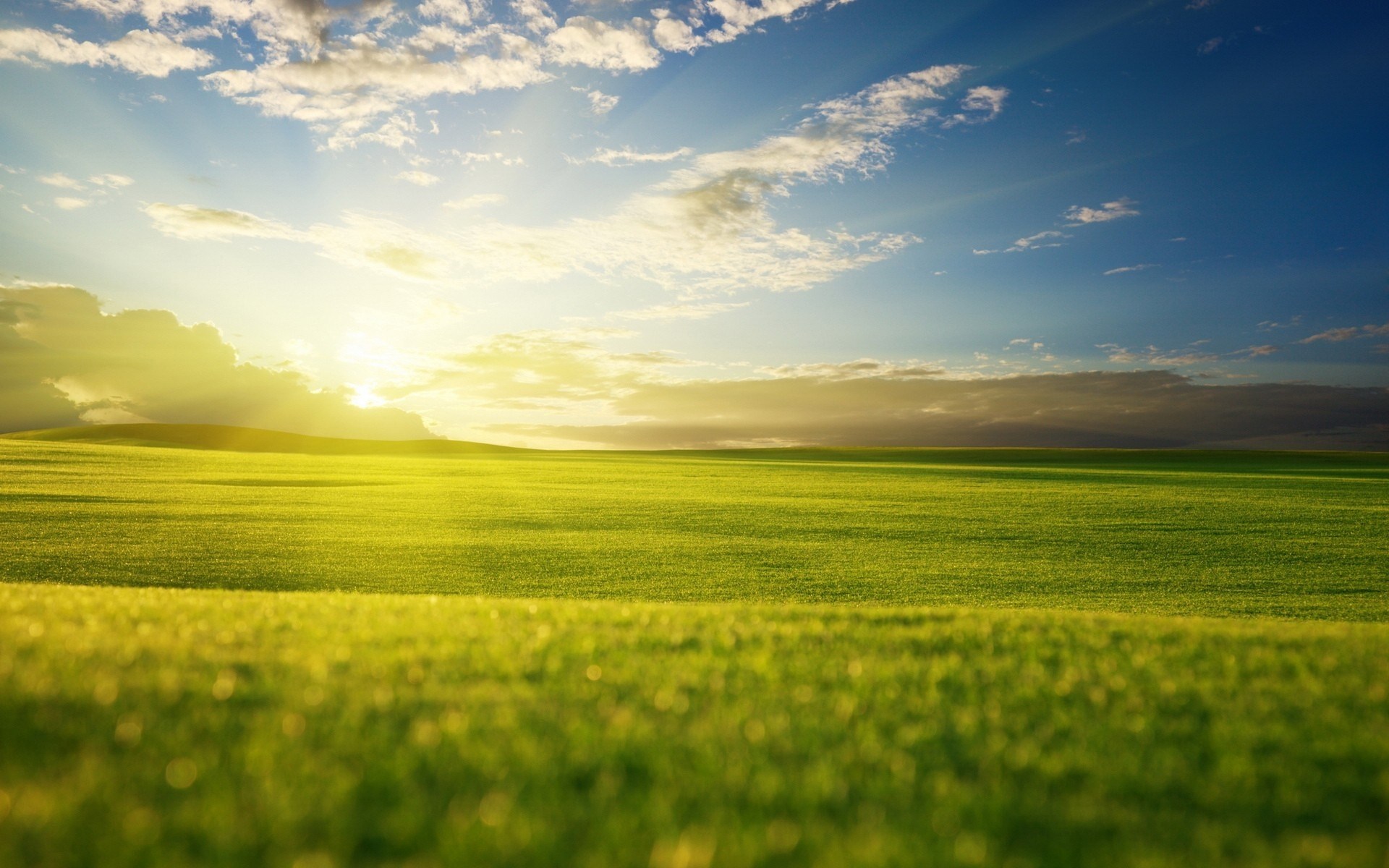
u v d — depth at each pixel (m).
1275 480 56.53
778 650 7.25
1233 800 4.11
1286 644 8.27
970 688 6.13
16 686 4.90
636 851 3.30
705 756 4.38
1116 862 3.39
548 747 4.44
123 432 99.75
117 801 3.61
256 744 4.33
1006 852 3.47
